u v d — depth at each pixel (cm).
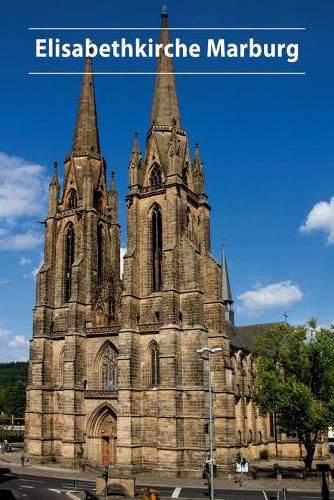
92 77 12575
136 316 9675
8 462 10369
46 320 10606
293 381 8681
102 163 11988
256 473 8544
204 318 9925
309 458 8656
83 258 10675
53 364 10531
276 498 6412
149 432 9081
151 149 10712
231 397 9450
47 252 11106
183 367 9112
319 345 8975
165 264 9444
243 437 11544
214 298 9956
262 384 9100
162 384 8862
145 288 9944
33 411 10162
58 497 6291
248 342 14725
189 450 8706
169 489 7350
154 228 10288
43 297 10688
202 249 10450
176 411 8681
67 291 10919
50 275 10931
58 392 10331
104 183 11944
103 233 11569
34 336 10562
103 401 9669
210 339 9794
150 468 8881
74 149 11856
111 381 9912
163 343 9050
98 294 10450
